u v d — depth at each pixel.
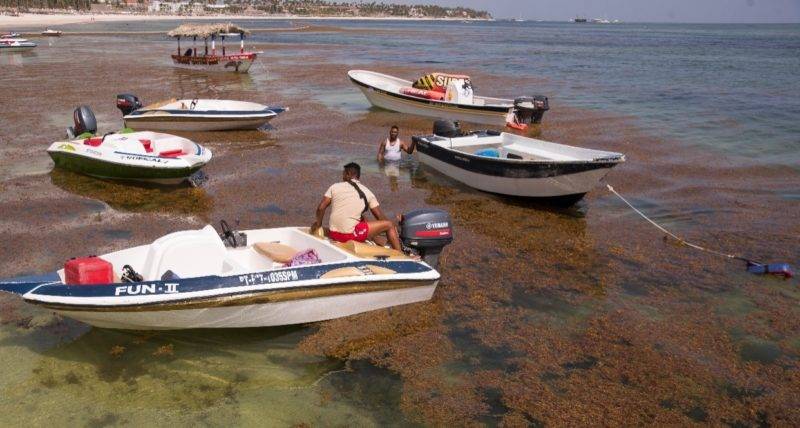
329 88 27.25
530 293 8.18
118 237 9.59
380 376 6.27
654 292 8.34
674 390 6.16
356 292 7.13
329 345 6.79
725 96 27.50
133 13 192.12
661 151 16.67
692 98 26.73
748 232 10.73
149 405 5.70
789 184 13.80
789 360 6.79
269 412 5.67
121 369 6.23
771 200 12.60
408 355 6.64
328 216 10.76
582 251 9.71
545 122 20.73
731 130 19.66
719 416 5.79
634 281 8.66
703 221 11.29
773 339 7.21
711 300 8.16
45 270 8.32
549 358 6.65
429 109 20.70
